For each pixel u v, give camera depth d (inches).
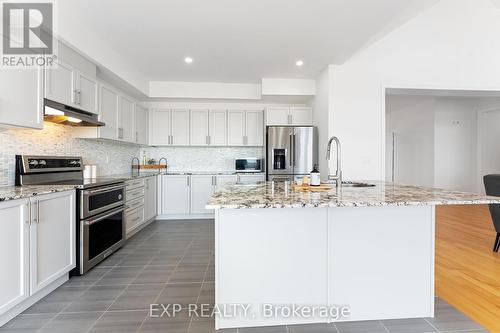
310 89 186.1
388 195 70.4
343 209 70.6
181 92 192.5
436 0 96.7
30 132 104.5
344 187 91.6
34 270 77.0
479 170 257.9
